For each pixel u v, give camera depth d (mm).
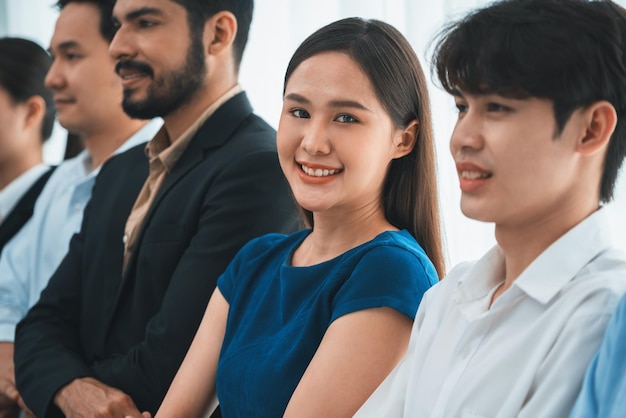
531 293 884
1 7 3416
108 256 1760
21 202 2340
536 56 822
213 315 1407
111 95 2174
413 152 1304
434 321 1026
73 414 1530
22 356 1707
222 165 1610
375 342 1149
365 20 1270
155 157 1715
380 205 1305
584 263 882
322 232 1293
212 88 1730
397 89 1241
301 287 1252
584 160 864
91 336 1750
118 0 1764
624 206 1525
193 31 1711
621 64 834
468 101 878
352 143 1210
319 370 1146
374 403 1060
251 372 1238
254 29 2436
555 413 828
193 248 1555
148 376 1513
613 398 763
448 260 1372
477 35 854
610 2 853
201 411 1383
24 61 2410
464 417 888
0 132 2373
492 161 856
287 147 1248
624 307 781
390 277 1178
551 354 849
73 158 2439
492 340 908
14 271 2201
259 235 1559
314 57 1236
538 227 899
